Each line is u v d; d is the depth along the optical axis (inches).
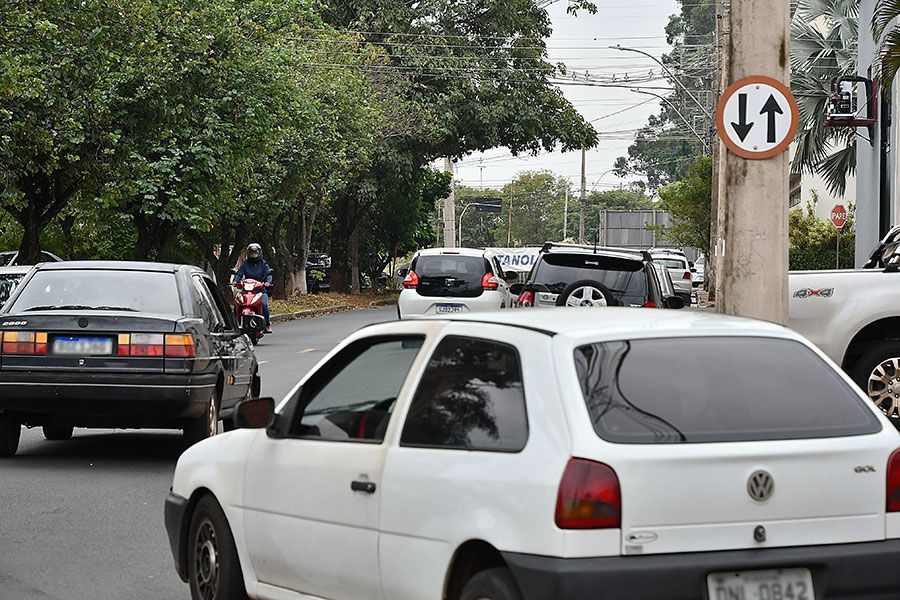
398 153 2647.6
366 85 2332.7
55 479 572.1
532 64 2751.0
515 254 2687.0
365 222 3139.8
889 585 255.3
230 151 1451.8
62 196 1406.3
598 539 242.1
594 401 253.4
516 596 248.8
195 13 1385.3
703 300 2532.0
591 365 259.9
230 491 335.9
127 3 1307.8
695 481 247.1
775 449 253.1
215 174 1430.9
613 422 251.3
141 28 1336.1
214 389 607.2
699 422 256.1
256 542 326.0
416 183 2999.5
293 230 2662.4
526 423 257.6
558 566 240.5
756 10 526.0
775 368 272.5
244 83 1449.3
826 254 2140.7
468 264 1320.1
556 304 903.7
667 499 245.3
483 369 274.8
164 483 564.7
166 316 582.9
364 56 2397.9
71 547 442.9
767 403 263.7
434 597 266.8
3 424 611.5
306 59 2034.9
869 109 1451.8
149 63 1327.5
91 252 1945.1
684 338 272.5
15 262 1389.0
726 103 527.5
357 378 309.6
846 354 627.5
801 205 2517.2
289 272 2556.6
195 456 356.5
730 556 246.8
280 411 327.3
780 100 526.6
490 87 2687.0
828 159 1795.0
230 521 335.9
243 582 336.8
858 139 1567.4
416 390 287.7
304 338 1517.0
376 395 301.4
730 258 528.1
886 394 609.9
